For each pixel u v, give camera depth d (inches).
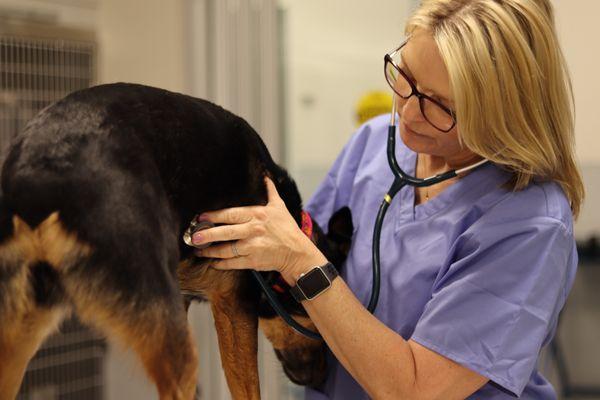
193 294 60.2
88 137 45.5
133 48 105.0
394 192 59.9
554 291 53.2
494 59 51.2
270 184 57.6
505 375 51.7
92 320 44.9
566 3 139.3
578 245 141.6
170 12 108.1
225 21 109.7
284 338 68.2
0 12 90.5
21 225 43.6
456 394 53.1
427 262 58.1
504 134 52.3
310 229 64.6
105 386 98.7
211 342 104.7
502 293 52.6
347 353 53.2
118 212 44.2
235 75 110.9
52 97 95.7
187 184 51.2
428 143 56.7
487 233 54.1
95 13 100.4
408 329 58.2
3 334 44.7
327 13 134.7
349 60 135.5
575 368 151.9
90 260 43.7
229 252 52.6
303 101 133.6
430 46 52.8
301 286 53.2
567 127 55.5
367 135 72.9
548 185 55.8
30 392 93.0
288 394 105.7
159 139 49.3
